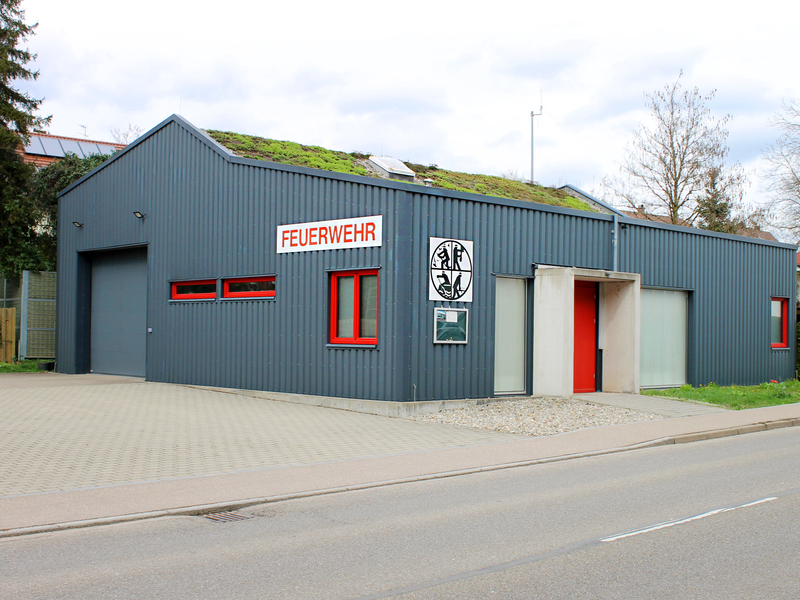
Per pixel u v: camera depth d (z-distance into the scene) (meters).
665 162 36.53
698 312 21.05
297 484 8.75
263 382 17.25
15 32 28.30
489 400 15.95
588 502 7.91
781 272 23.91
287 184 16.95
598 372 18.73
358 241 15.48
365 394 15.23
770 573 5.45
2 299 28.06
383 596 4.96
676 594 5.00
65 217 24.05
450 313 15.39
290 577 5.38
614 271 18.52
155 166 20.66
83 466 9.51
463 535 6.57
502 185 25.09
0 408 14.52
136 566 5.68
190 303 19.31
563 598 4.93
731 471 9.77
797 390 20.30
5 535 6.56
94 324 23.41
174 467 9.58
